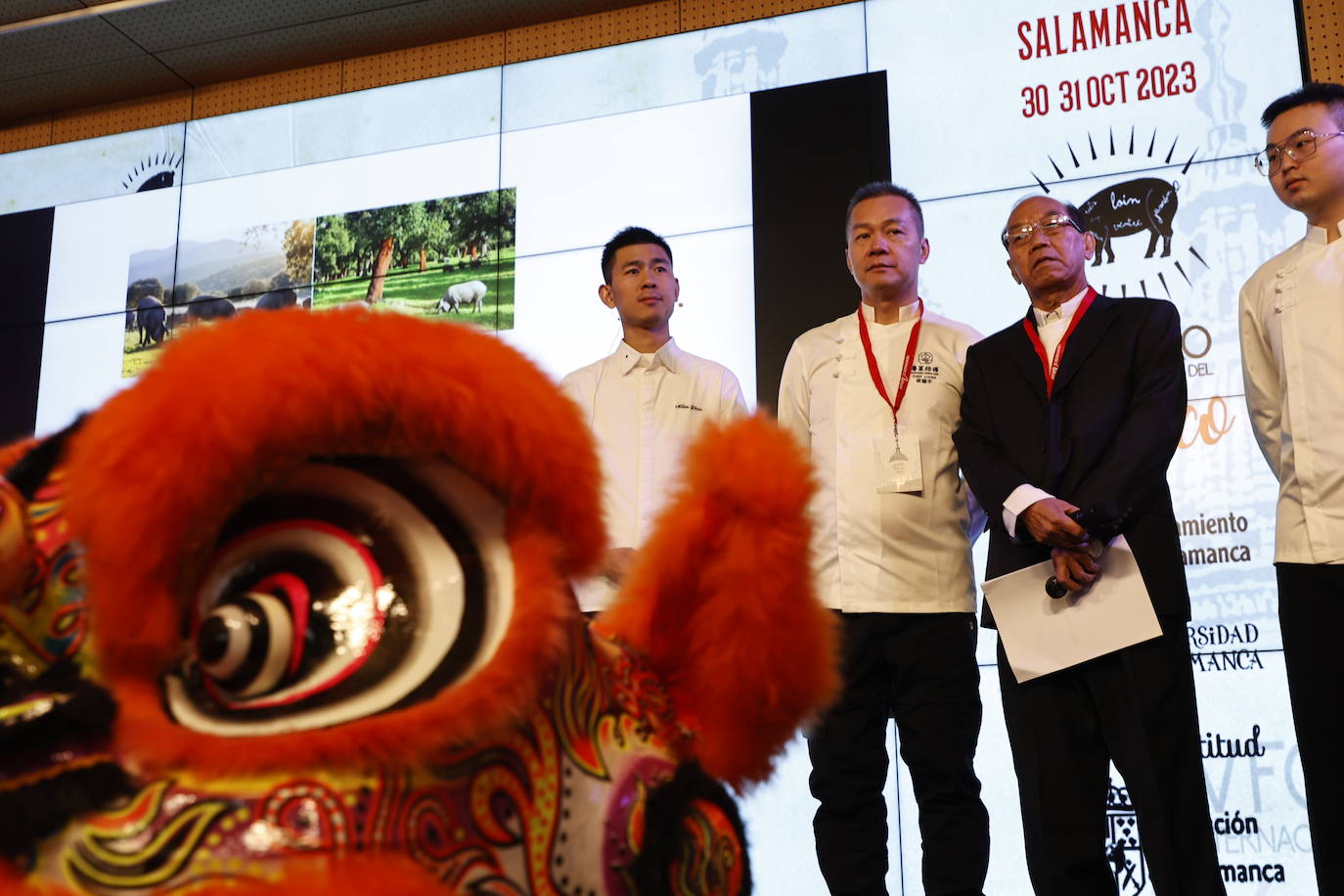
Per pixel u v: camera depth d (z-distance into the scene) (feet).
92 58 17.49
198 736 1.20
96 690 1.25
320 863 1.14
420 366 1.29
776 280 14.23
